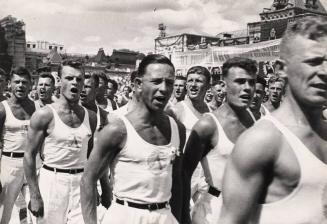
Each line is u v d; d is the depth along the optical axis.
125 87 17.41
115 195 3.49
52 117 5.05
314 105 1.62
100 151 3.35
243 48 21.47
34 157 5.03
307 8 62.44
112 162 3.47
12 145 6.21
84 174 3.43
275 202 1.67
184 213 4.02
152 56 3.27
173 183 3.63
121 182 3.41
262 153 1.61
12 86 6.27
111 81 11.13
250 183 1.65
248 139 1.64
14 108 6.26
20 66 6.39
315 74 1.59
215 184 4.16
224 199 1.71
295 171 1.61
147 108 3.33
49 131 5.05
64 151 5.08
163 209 3.46
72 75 5.10
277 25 56.62
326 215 1.62
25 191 6.44
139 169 3.34
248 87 4.07
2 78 7.64
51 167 5.10
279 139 1.62
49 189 5.04
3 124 6.20
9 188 6.14
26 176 4.98
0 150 6.28
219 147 4.09
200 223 4.18
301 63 1.62
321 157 1.65
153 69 3.21
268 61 19.38
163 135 3.43
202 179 5.23
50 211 5.00
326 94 1.61
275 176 1.66
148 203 3.37
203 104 6.25
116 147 3.35
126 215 3.37
